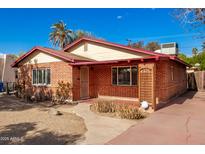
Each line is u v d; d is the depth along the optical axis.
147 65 9.91
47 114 9.32
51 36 35.97
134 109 8.58
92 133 6.12
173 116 8.15
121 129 6.54
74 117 8.66
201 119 7.59
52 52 13.51
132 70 12.90
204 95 16.03
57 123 7.57
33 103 12.74
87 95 14.16
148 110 9.40
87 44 15.34
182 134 5.77
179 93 16.70
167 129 6.30
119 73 13.58
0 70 23.02
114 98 13.80
